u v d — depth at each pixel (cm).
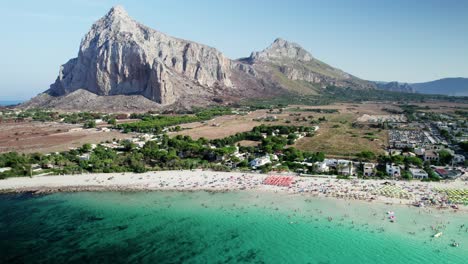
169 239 11206
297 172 17650
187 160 19525
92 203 14175
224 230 11725
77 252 10475
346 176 16588
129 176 17338
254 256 10138
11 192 15350
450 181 15738
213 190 15350
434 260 9631
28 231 11825
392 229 11350
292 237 11119
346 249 10319
